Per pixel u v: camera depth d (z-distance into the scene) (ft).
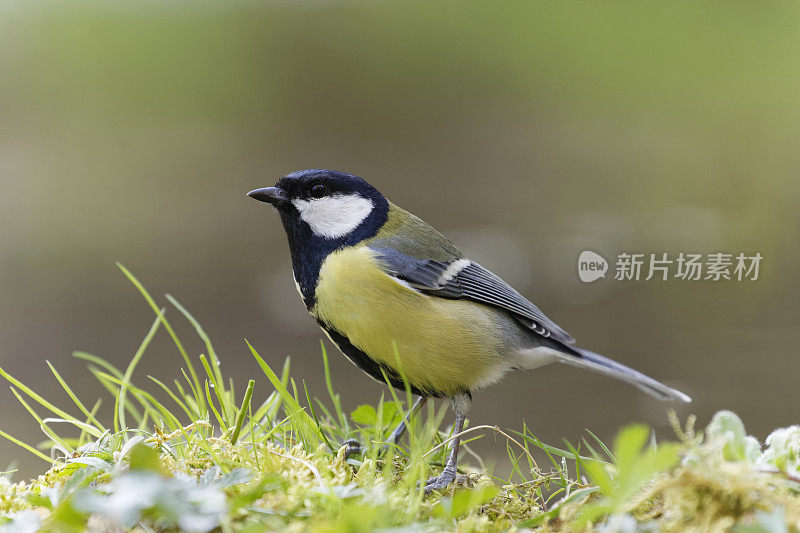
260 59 73.00
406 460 15.81
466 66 73.00
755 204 49.88
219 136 66.49
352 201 19.52
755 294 41.06
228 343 37.09
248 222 54.24
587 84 70.38
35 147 63.82
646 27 73.05
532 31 75.41
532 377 33.68
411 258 19.16
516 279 42.47
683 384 31.09
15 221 52.75
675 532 10.71
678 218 48.29
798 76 67.62
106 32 75.41
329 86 72.95
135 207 55.67
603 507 10.94
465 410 19.70
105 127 67.62
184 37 76.48
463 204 53.78
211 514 10.58
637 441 10.79
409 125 67.92
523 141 64.85
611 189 55.42
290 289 43.68
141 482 10.34
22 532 10.59
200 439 14.48
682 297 40.93
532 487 14.34
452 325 18.84
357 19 77.56
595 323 38.11
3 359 35.06
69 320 39.45
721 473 10.64
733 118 65.10
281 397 16.31
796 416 27.61
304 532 11.02
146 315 40.73
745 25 71.82
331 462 14.70
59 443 15.24
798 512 10.50
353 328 18.81
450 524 12.05
